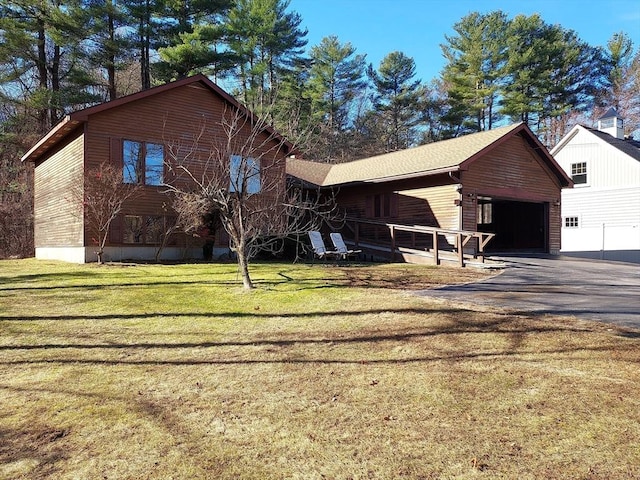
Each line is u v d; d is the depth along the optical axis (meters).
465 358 4.62
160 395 3.97
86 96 21.92
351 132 38.41
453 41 37.44
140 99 14.07
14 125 22.64
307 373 4.42
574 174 24.28
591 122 35.03
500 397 3.66
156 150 14.37
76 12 20.91
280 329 6.04
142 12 23.08
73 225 13.95
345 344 5.31
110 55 23.31
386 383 4.08
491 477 2.58
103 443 3.14
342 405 3.66
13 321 6.48
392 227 14.80
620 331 5.27
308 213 18.53
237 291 8.45
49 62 23.23
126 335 5.86
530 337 5.17
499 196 16.89
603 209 22.98
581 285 9.28
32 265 12.80
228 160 10.66
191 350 5.25
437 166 15.98
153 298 7.93
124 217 13.67
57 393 4.04
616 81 35.47
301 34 34.38
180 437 3.20
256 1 26.23
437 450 2.91
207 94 15.41
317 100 34.00
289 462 2.83
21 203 20.92
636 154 22.70
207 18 26.06
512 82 35.34
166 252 14.39
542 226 19.14
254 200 13.75
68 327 6.21
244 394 3.96
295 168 22.25
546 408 3.43
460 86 36.03
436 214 16.50
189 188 14.05
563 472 2.61
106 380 4.35
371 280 9.95
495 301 7.32
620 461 2.70
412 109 39.81
